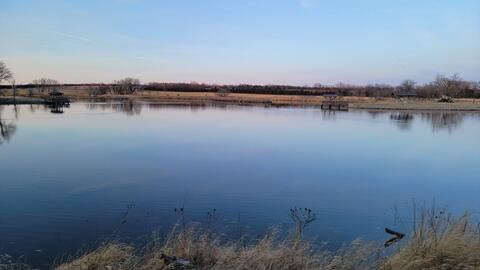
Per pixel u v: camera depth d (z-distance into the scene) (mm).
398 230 10766
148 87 167250
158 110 74062
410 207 13781
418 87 135875
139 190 15461
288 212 12648
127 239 9797
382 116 66250
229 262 5246
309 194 15383
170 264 5090
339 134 38594
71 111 68375
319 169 20875
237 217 11961
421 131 42531
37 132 36656
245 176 18547
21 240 9789
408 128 45812
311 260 5363
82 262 5656
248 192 15438
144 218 11789
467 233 5691
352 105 90688
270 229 9656
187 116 59531
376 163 23078
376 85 159500
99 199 14070
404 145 31391
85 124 44781
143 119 52938
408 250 5359
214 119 54531
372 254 5848
